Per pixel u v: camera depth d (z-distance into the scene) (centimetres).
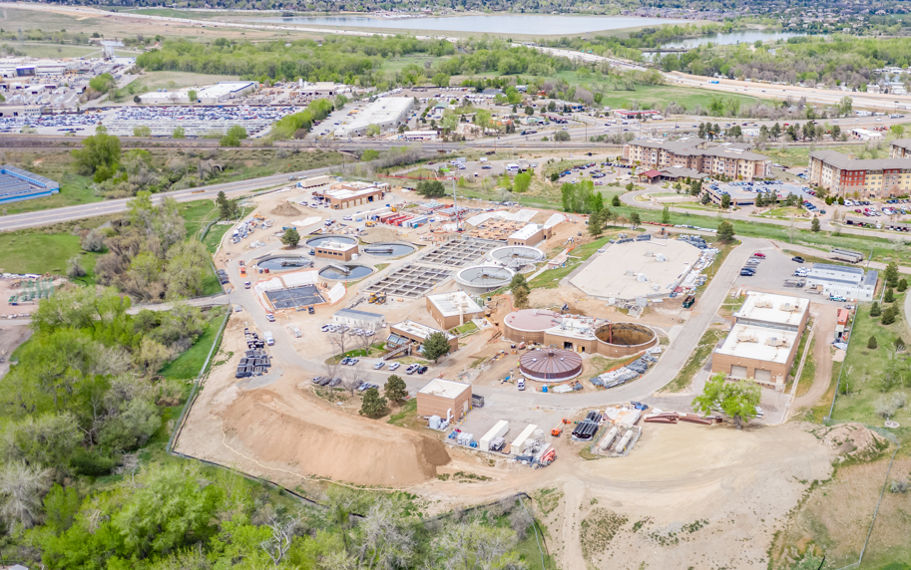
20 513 14462
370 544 13038
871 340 18912
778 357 17862
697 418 16412
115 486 15838
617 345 19862
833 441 14700
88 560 13088
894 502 13500
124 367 19838
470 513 14238
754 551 12662
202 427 18150
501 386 18738
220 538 13600
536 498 14438
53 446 16262
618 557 12888
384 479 15500
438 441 16300
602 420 16788
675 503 13688
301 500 15325
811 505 13388
